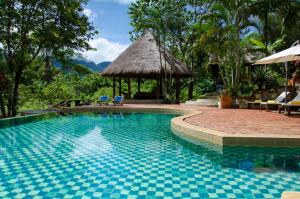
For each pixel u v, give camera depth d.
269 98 15.60
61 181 5.42
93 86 31.59
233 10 15.99
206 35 15.97
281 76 21.06
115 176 5.67
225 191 4.82
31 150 7.96
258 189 4.89
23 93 19.67
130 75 22.31
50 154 7.48
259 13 17.80
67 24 17.53
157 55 22.77
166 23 21.70
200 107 16.56
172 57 23.44
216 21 16.28
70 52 18.56
